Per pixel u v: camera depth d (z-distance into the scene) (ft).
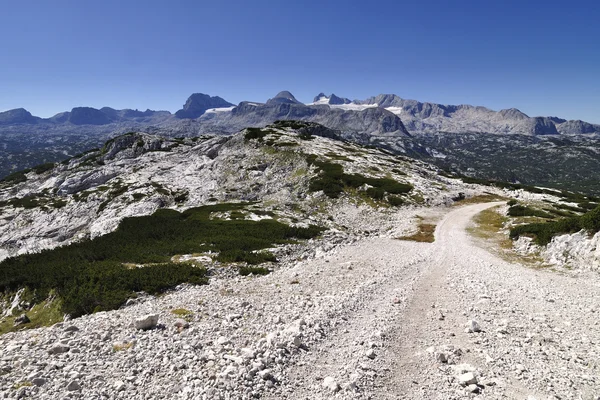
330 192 217.77
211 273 76.28
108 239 112.68
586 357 37.70
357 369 33.58
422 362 36.45
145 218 156.76
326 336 41.60
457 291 63.46
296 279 71.72
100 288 61.52
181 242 102.73
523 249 103.40
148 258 84.12
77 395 26.63
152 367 31.96
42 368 30.81
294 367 33.63
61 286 67.26
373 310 52.06
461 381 32.17
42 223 240.32
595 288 65.10
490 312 52.21
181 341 38.09
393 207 197.67
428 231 143.54
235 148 321.93
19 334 41.24
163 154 341.00
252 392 28.48
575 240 84.89
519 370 34.63
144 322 42.01
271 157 289.12
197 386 28.71
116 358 33.68
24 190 321.73
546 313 52.29
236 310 51.06
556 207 220.02
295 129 422.00
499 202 223.30
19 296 69.31
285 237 117.08
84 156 395.34
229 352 35.76
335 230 134.10
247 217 155.43
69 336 39.42
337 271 78.23
